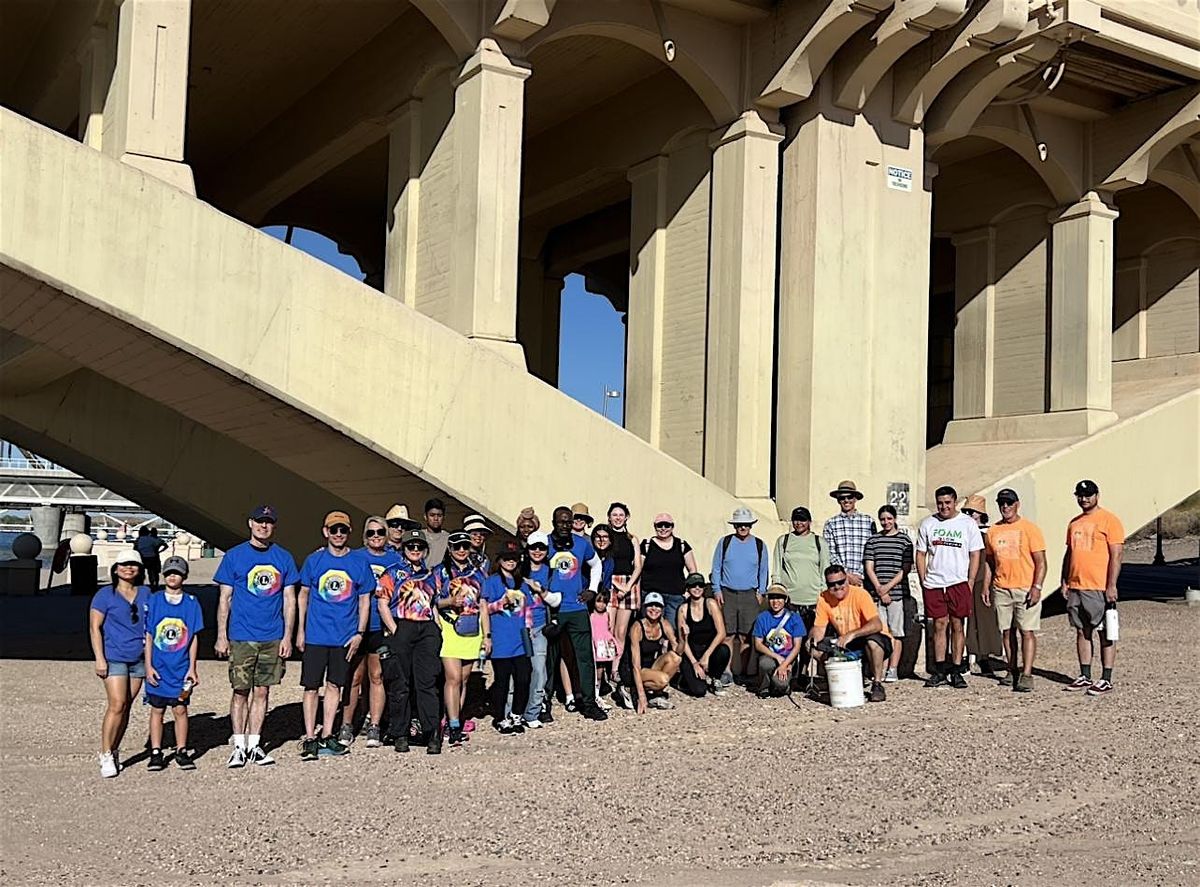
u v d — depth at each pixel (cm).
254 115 1978
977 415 2123
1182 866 627
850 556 1265
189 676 864
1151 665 1371
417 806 755
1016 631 1227
